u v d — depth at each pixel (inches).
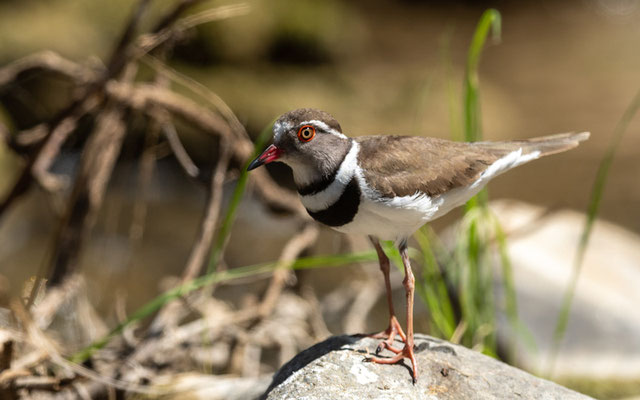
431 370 294.2
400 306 584.1
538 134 958.4
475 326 399.5
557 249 560.4
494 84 1148.5
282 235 724.7
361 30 1191.6
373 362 294.5
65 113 413.4
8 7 836.0
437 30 1418.6
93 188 427.8
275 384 294.2
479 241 437.4
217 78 888.3
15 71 450.3
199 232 423.8
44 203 734.5
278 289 428.1
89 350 357.1
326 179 294.5
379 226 296.5
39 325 388.8
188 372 420.5
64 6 848.3
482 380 291.3
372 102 977.5
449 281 491.5
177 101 436.5
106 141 429.7
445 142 312.8
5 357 322.0
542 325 491.5
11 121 731.4
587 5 1521.9
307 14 989.8
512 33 1406.3
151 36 395.9
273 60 961.5
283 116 298.4
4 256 676.7
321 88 951.6
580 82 1158.3
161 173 814.5
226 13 414.3
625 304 503.2
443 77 1118.4
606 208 773.9
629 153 901.8
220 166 434.9
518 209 617.0
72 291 420.8
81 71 449.4
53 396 361.1
